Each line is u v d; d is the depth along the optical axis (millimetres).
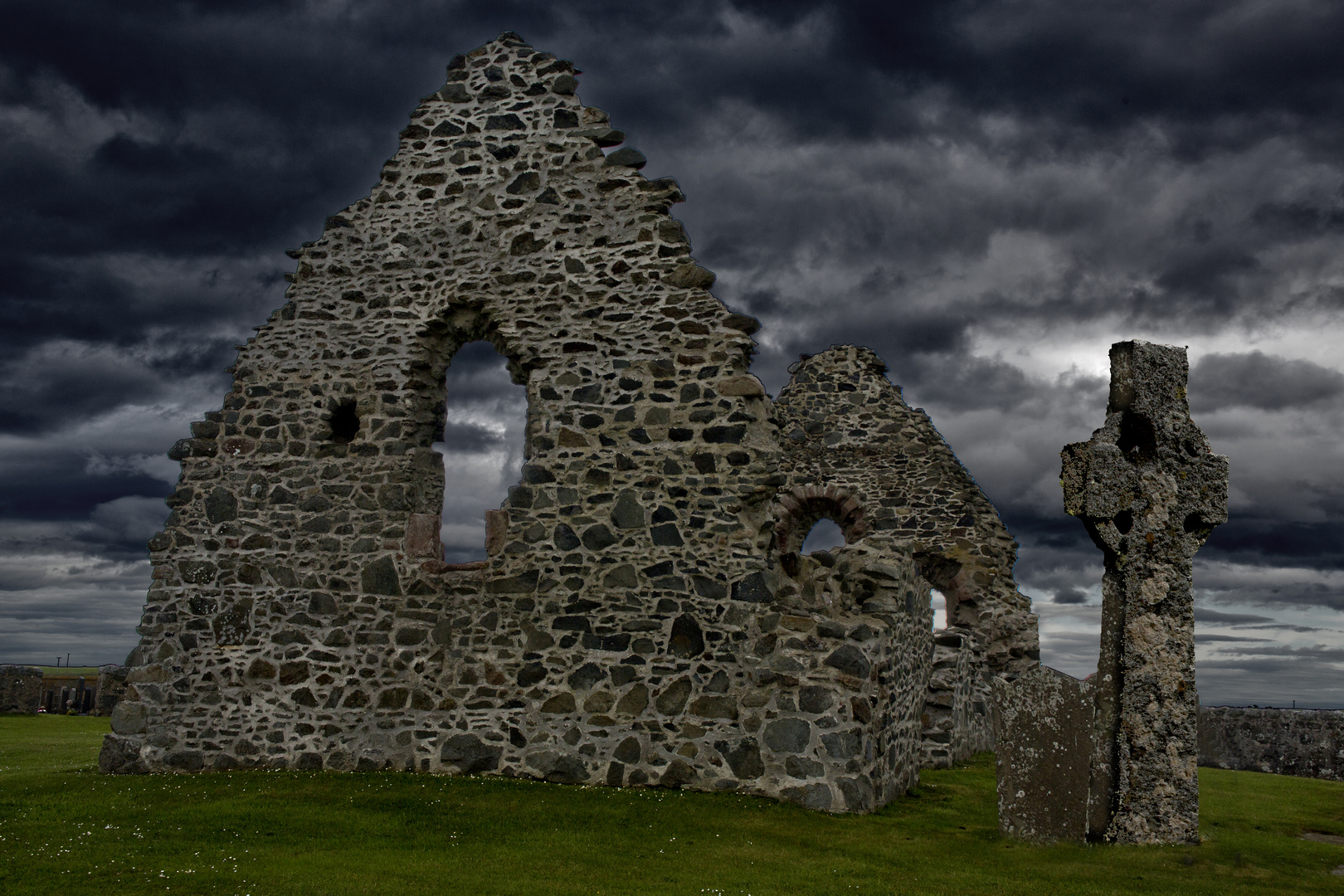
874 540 12117
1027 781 8375
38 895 6512
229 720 11508
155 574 11984
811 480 19453
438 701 11156
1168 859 7594
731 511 10914
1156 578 8188
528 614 11141
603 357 11578
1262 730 14859
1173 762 8062
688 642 10688
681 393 11312
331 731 11312
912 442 19234
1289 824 9578
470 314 12250
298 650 11578
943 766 13383
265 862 7457
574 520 11234
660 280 11633
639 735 10562
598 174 12102
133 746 11492
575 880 7098
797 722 10148
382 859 7613
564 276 11891
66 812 9070
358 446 12031
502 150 12461
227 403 12391
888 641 10758
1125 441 8508
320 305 12531
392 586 11547
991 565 18203
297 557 11828
